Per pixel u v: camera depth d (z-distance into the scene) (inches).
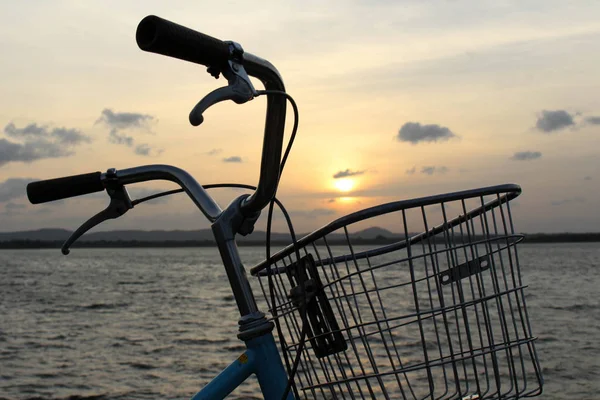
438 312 63.7
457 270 65.2
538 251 6998.0
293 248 67.8
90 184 67.4
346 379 65.9
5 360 506.0
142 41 48.2
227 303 1153.4
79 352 550.9
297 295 64.9
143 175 67.9
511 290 66.3
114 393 380.2
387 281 1123.3
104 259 6225.4
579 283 1524.4
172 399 364.8
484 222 67.6
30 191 66.6
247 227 64.8
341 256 76.1
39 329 739.4
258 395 328.8
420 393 259.1
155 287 1733.5
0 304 1122.7
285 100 57.7
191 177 67.5
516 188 64.8
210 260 5831.7
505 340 65.7
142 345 594.2
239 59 52.9
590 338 557.9
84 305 1109.7
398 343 379.6
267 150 59.4
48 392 383.9
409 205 61.9
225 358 511.2
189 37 48.5
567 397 334.6
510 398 64.7
